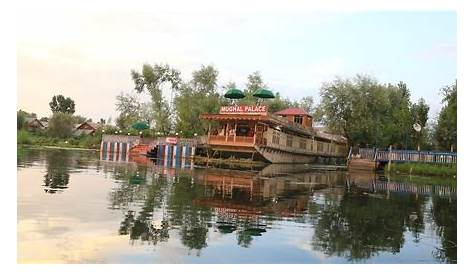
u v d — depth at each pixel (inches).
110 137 1766.7
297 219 435.8
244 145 1421.0
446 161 1234.0
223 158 1518.2
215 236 354.0
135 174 815.1
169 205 475.5
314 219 439.8
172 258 298.2
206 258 301.6
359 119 1788.9
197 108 2084.2
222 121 1514.5
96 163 1077.8
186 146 1595.7
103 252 303.7
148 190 585.9
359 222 437.1
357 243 356.2
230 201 525.3
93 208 435.5
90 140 2277.3
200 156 1555.1
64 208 426.6
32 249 303.4
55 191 528.4
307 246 340.2
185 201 506.9
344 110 1840.6
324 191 685.3
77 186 587.2
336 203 557.3
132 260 291.4
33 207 423.5
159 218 406.6
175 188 622.8
